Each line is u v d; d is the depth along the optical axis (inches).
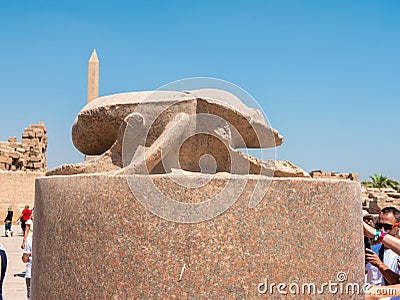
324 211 136.9
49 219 147.1
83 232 136.8
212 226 129.8
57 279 140.9
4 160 1242.0
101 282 132.6
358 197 148.6
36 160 1322.6
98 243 134.3
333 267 136.9
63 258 140.2
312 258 134.3
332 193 138.6
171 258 129.0
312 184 136.2
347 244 140.5
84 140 173.5
